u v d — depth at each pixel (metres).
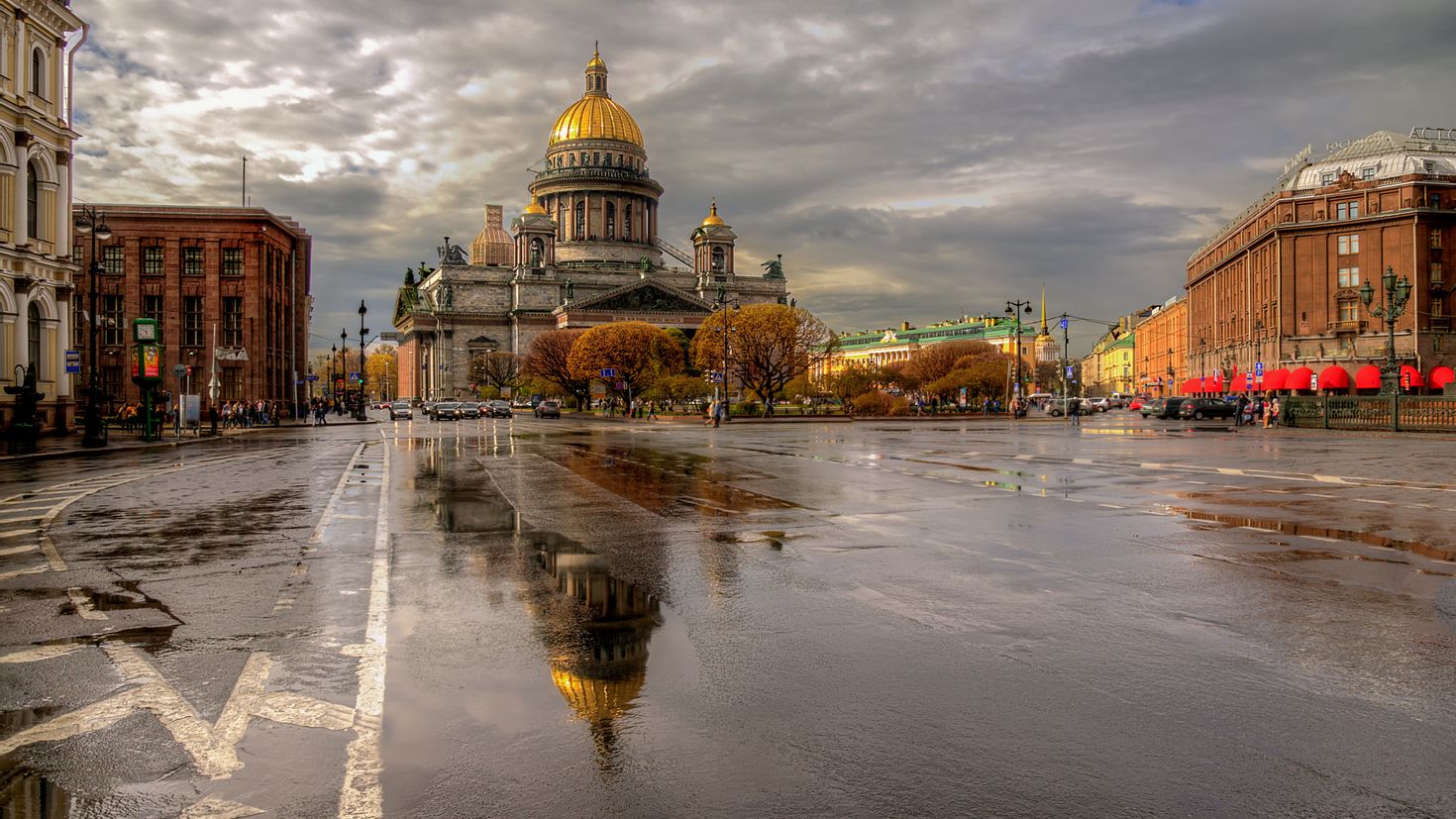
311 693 6.04
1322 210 86.19
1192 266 129.38
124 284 73.00
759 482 19.77
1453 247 80.81
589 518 14.20
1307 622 7.55
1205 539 11.73
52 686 6.24
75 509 16.02
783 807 4.36
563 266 163.12
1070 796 4.45
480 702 5.80
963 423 66.81
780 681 6.15
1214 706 5.62
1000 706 5.64
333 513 15.22
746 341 84.75
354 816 4.32
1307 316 86.38
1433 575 9.40
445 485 19.80
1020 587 8.93
